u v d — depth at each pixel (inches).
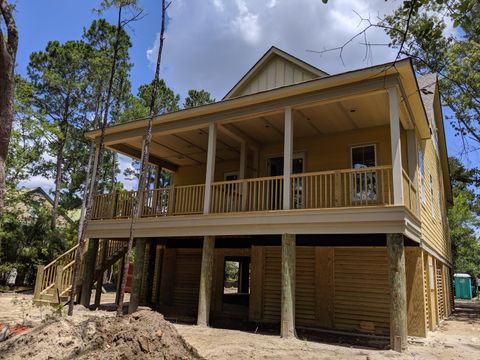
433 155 548.4
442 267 589.3
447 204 828.0
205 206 367.9
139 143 483.2
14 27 234.7
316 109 359.9
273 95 339.0
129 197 431.8
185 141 472.4
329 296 371.9
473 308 817.5
